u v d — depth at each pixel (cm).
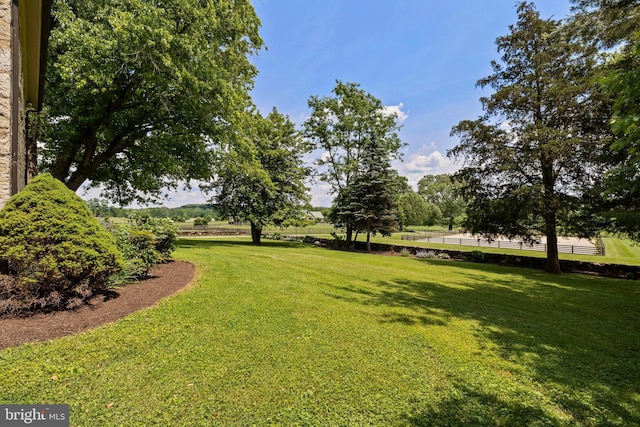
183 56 914
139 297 438
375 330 393
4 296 330
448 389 263
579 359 347
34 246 334
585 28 823
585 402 255
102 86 846
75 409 203
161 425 194
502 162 1214
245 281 602
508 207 1184
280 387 246
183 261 780
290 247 1848
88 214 396
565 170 1130
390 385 262
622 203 934
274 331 358
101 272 383
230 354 294
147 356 278
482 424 219
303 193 2027
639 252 2052
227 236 2870
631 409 247
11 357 255
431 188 5772
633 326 494
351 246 2047
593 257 1691
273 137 1917
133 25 768
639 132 316
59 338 295
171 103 1068
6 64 393
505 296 694
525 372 306
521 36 1202
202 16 928
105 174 1256
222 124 1164
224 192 1859
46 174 379
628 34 761
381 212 1852
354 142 2208
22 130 567
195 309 407
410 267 1124
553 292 783
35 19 493
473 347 364
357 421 212
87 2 873
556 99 1091
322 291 586
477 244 2656
